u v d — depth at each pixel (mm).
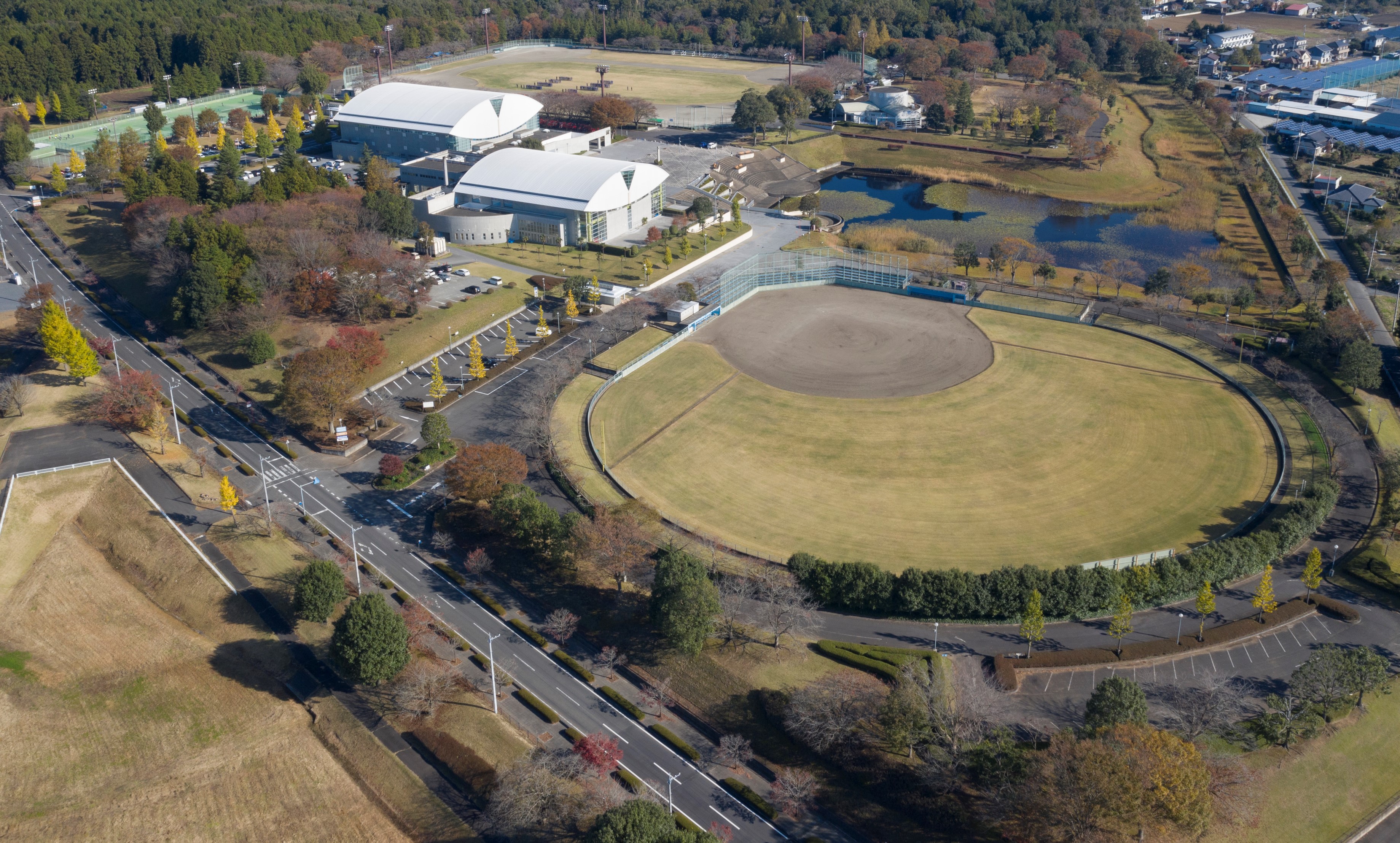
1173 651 136625
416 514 168750
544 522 152500
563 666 136750
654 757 122875
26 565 158375
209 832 114125
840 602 146000
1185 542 158750
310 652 139000
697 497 171625
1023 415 196500
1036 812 105750
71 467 177750
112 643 142250
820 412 198500
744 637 138000
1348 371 196250
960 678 128875
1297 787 116562
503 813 111812
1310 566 144750
